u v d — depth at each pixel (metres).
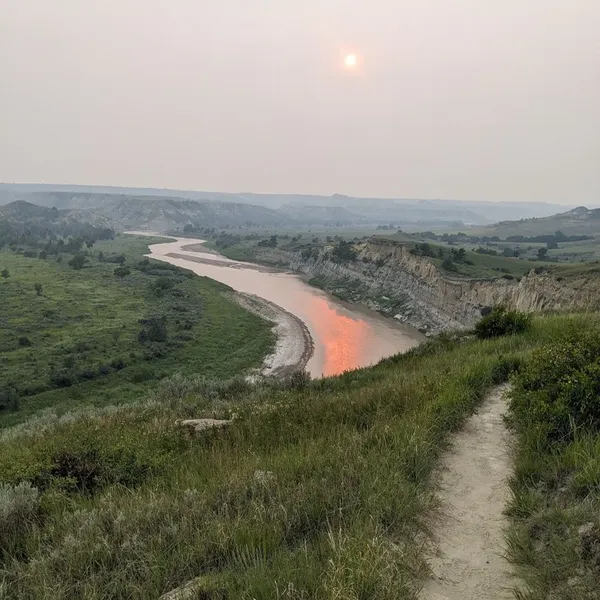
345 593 3.34
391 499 4.88
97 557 4.39
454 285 72.00
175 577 4.08
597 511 4.09
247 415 10.52
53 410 34.94
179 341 57.00
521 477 5.37
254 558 4.10
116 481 6.75
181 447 8.65
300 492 5.20
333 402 10.23
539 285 53.09
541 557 3.89
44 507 5.88
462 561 4.12
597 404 5.96
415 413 7.47
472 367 10.20
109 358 50.88
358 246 116.56
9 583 4.07
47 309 70.81
